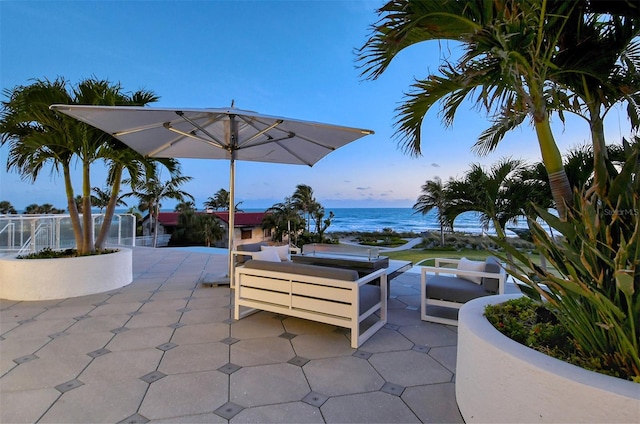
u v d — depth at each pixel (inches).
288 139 191.3
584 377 50.7
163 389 83.3
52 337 116.9
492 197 121.2
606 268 58.1
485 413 62.6
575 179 102.0
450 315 142.6
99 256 180.5
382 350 108.3
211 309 150.1
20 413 73.0
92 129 178.7
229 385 85.5
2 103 165.5
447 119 100.3
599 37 76.0
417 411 75.0
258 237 1285.7
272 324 131.1
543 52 71.3
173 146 200.1
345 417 72.6
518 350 59.7
